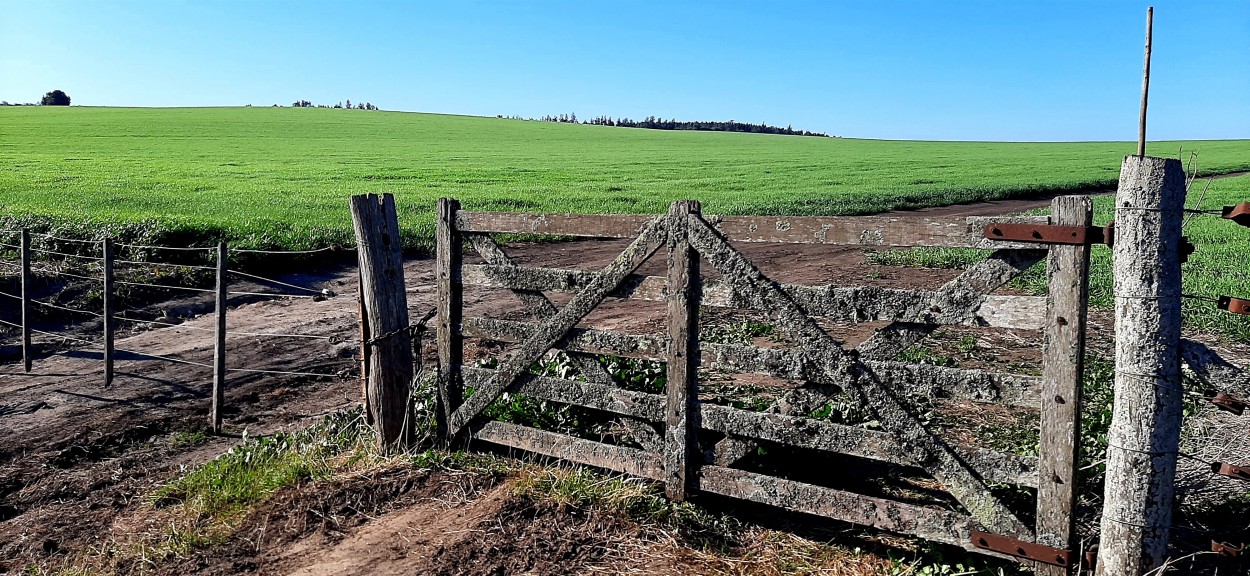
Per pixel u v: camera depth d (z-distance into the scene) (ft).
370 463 18.66
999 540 13.41
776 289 14.92
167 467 20.06
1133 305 11.66
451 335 19.15
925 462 13.94
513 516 15.83
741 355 15.46
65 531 16.84
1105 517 12.43
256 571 14.80
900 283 44.09
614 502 16.11
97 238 45.34
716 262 15.39
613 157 171.94
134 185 90.48
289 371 27.99
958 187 113.19
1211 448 18.03
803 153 207.51
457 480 17.46
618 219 16.65
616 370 21.57
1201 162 175.63
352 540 15.62
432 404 20.76
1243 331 29.73
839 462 18.67
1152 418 11.76
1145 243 11.46
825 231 14.37
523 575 14.24
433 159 151.94
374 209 19.10
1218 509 15.69
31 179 93.35
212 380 26.89
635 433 17.31
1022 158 196.13
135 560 15.33
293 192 87.51
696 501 16.48
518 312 37.29
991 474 13.50
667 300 16.07
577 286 17.33
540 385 18.12
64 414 23.57
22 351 30.40
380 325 19.29
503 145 204.54
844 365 14.40
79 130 194.49
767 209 81.87
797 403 15.33
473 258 54.44
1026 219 12.58
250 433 22.26
